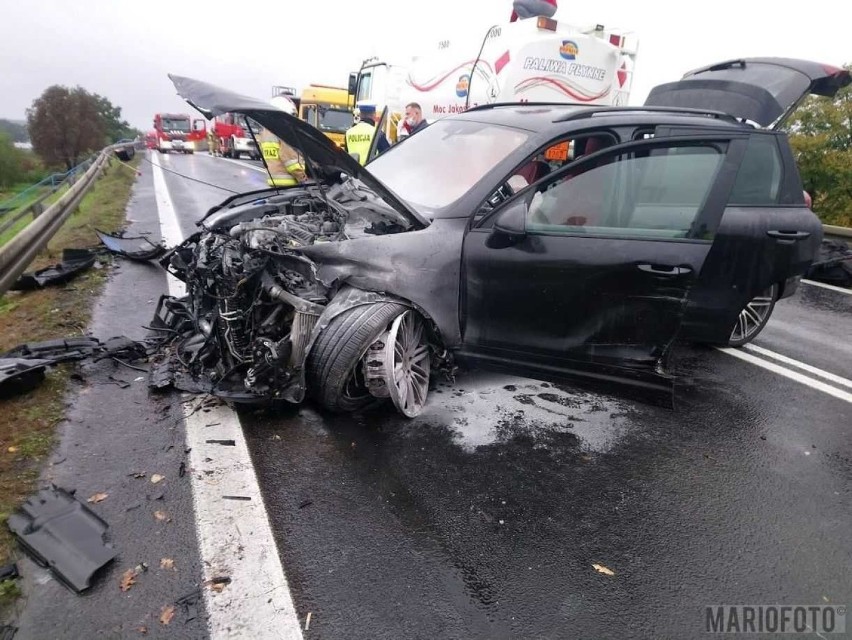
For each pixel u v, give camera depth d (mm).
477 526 2438
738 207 3953
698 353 4715
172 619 1864
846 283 7332
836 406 3881
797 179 4297
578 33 8023
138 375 3428
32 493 2357
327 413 3180
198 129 30422
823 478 3025
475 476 2770
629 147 3100
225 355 3121
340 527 2352
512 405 3492
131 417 2992
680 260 2840
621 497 2725
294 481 2607
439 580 2133
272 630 1862
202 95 3094
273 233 3035
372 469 2744
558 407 3525
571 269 2984
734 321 4113
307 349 2865
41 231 5699
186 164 18766
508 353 3244
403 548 2271
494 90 7887
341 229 3254
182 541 2191
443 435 3088
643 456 3090
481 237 3129
